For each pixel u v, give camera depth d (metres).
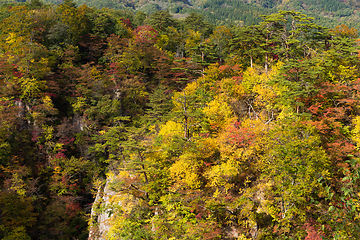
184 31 100.50
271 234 27.23
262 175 29.61
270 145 28.17
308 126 27.81
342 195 8.16
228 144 34.12
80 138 56.97
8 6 80.56
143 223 31.44
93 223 40.97
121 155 48.00
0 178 45.84
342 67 42.72
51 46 66.56
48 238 44.28
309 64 40.31
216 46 71.50
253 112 45.84
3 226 40.81
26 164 50.19
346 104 38.62
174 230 27.67
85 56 75.00
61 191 49.22
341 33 54.28
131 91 65.94
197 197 29.66
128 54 69.44
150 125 46.59
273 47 56.69
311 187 25.45
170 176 32.12
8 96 54.41
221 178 30.78
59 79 61.66
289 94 37.38
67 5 80.75
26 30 65.62
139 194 32.84
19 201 42.59
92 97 62.16
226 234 28.61
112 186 34.78
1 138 48.22
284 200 26.33
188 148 31.83
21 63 56.06
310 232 20.27
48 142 52.78
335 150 29.23
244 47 61.50
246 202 28.73
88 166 54.53
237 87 46.72
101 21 80.88
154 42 83.94
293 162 25.09
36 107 54.44
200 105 45.09
